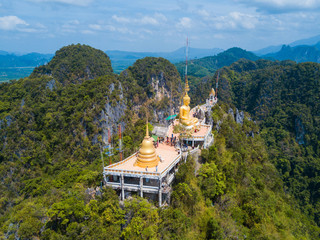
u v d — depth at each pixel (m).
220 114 92.69
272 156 147.12
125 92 157.25
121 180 43.38
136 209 40.06
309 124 170.62
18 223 41.84
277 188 75.62
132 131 110.31
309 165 132.25
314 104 187.12
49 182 71.12
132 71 195.75
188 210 43.50
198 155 56.12
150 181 45.44
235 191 53.81
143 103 168.12
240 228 46.34
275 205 60.97
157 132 63.03
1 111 128.25
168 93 192.88
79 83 176.88
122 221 39.66
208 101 110.25
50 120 122.12
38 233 40.09
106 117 120.44
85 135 115.25
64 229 39.56
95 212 40.75
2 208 81.50
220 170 53.12
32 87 140.12
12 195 90.19
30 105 129.38
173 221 39.09
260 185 62.03
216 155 55.25
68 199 41.50
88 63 186.50
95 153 106.69
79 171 70.62
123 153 62.03
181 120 61.47
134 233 37.97
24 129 120.56
